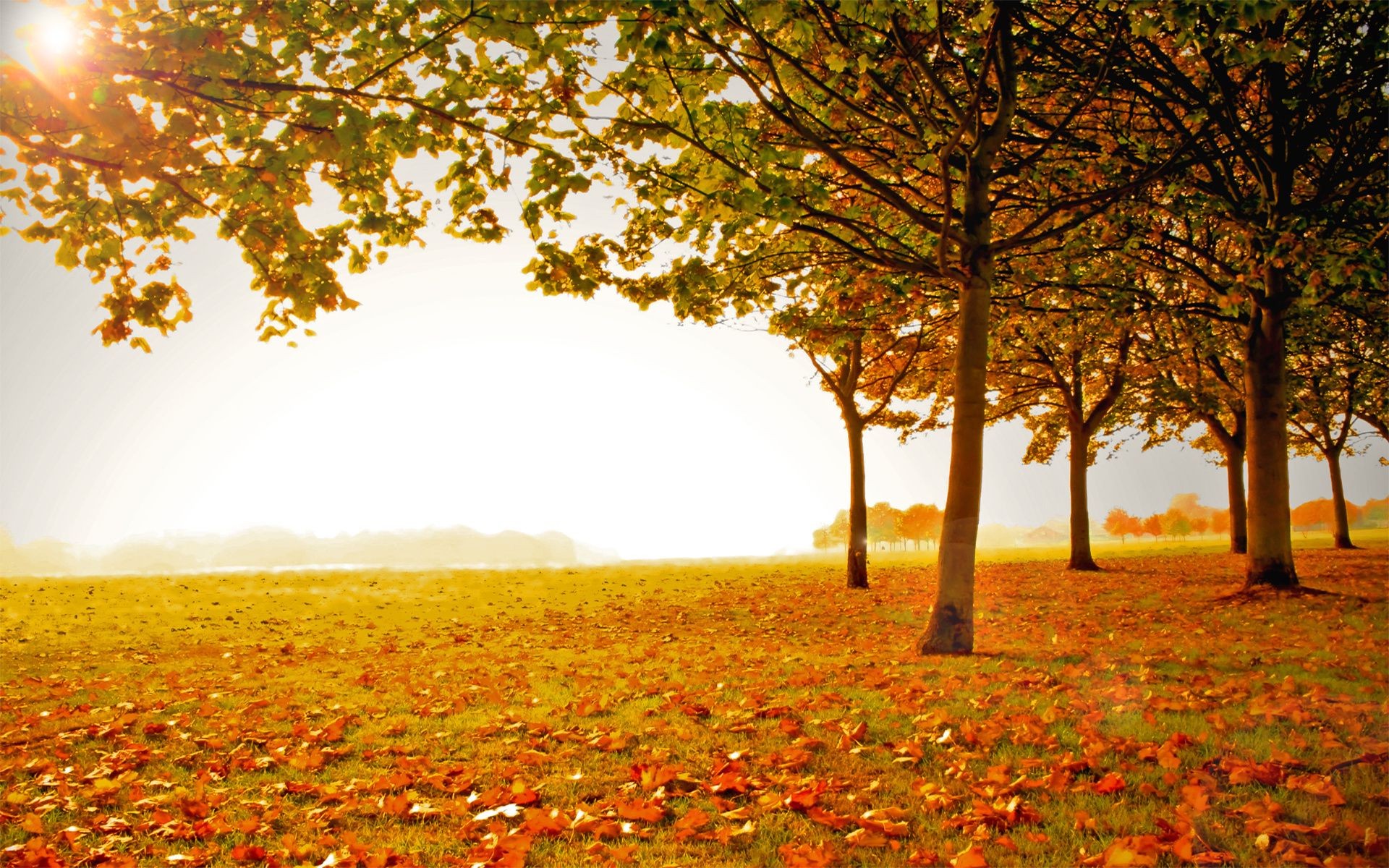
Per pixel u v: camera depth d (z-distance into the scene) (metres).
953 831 3.89
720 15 7.35
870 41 9.46
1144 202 12.07
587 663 9.46
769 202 7.43
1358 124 12.33
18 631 13.96
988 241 9.59
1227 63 10.81
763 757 5.10
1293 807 3.85
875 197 11.27
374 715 6.85
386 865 3.74
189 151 5.41
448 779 5.01
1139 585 16.92
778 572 27.70
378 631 13.86
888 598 16.95
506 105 6.94
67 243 5.93
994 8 8.55
